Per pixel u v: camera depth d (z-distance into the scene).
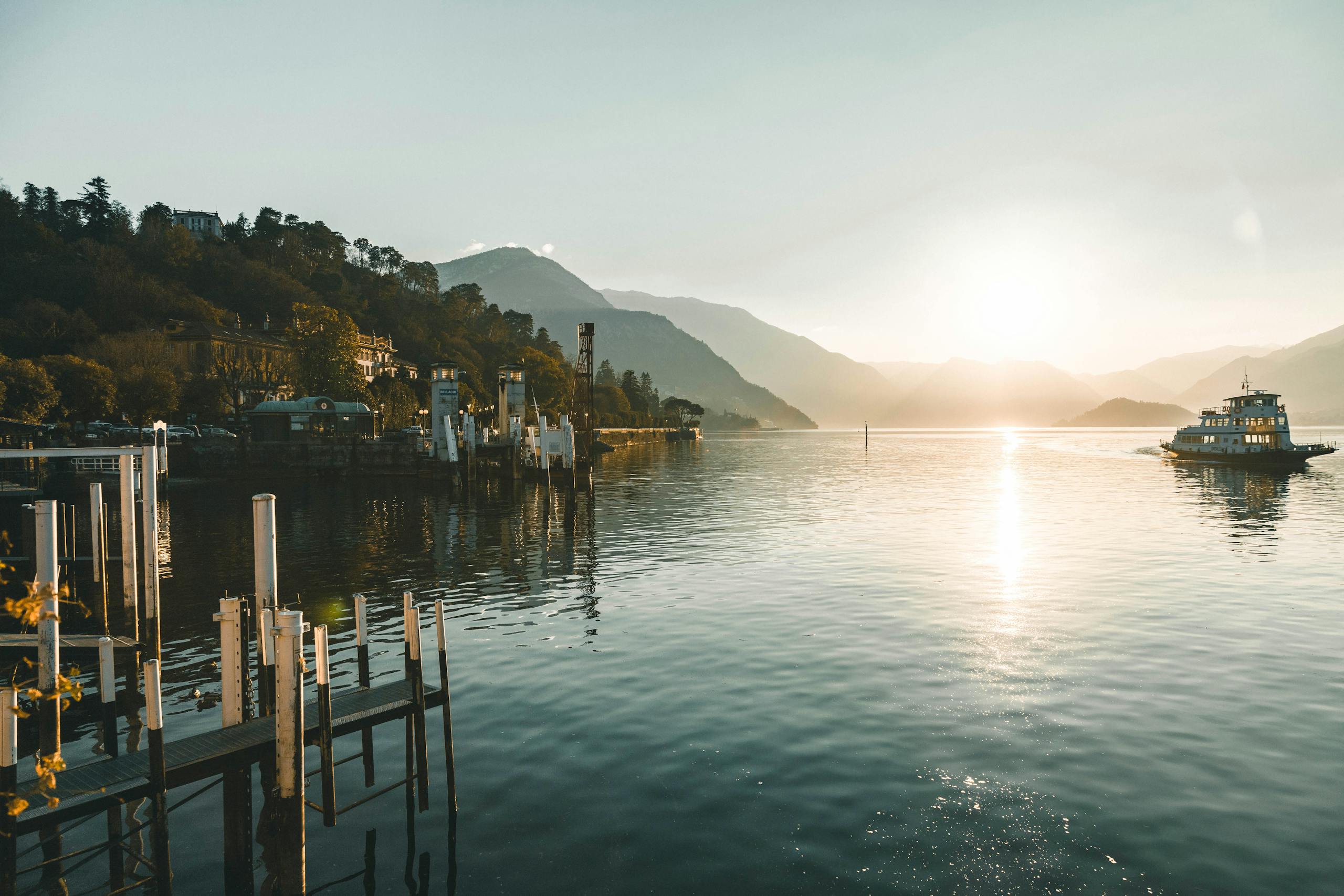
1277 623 27.14
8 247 154.25
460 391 162.62
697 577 36.41
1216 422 133.38
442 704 14.77
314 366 125.19
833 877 12.17
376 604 31.38
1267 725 17.81
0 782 10.74
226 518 59.53
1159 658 23.06
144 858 13.19
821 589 33.25
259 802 15.20
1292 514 61.38
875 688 20.59
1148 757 16.19
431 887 12.17
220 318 156.50
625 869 12.55
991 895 11.63
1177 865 12.37
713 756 16.52
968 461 156.25
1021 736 17.34
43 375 79.75
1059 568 38.06
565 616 29.08
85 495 62.75
